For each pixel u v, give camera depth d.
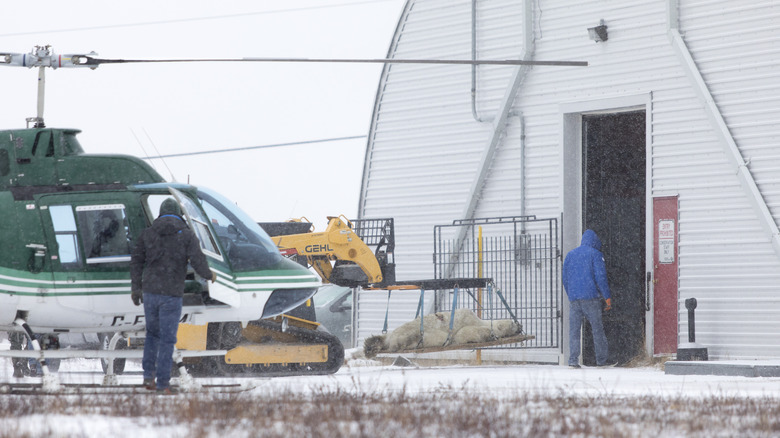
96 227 36.75
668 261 55.09
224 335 44.78
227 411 24.75
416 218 65.38
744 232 52.56
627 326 65.06
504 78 62.12
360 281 54.78
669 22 55.50
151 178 38.25
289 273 40.12
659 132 55.97
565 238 59.00
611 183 66.25
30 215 36.12
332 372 46.78
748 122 52.84
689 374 46.94
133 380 42.91
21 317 35.91
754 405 27.55
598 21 58.62
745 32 53.28
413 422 22.62
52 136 37.31
